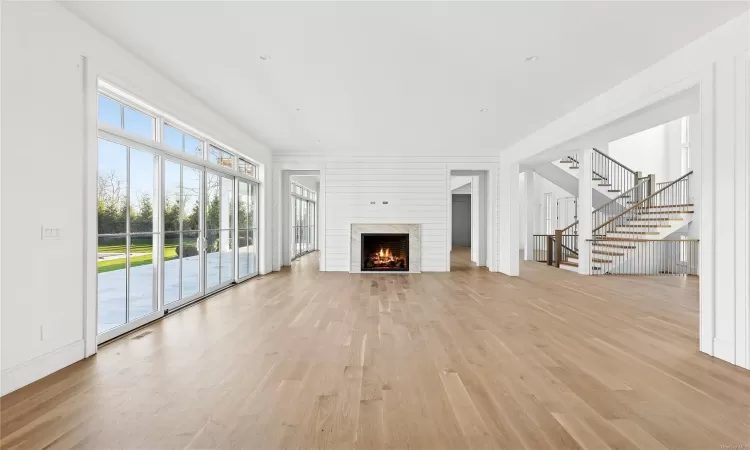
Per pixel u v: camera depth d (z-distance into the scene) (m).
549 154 8.16
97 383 2.93
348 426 2.32
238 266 7.80
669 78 4.11
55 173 3.17
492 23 3.48
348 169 9.70
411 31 3.64
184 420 2.38
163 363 3.36
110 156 4.04
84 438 2.18
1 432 2.23
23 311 2.88
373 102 5.77
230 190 7.50
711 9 3.22
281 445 2.12
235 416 2.44
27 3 2.92
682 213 9.35
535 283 7.85
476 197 11.67
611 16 3.35
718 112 3.51
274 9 3.26
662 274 9.18
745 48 3.28
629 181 11.71
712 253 3.56
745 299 3.28
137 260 4.54
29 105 2.94
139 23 3.50
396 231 9.63
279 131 7.67
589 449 2.09
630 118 5.06
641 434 2.24
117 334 4.14
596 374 3.14
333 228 9.70
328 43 3.89
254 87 5.14
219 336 4.16
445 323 4.71
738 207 3.33
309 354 3.60
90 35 3.53
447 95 5.45
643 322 4.77
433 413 2.48
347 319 4.90
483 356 3.56
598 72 4.59
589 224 9.17
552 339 4.07
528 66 4.43
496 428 2.30
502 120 6.79
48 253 3.10
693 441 2.16
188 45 3.94
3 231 2.73
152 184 4.84
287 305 5.73
